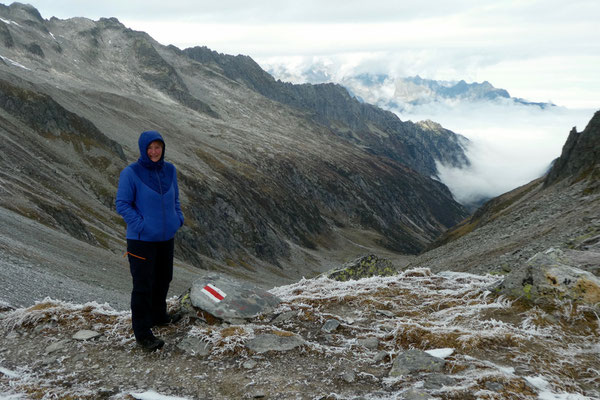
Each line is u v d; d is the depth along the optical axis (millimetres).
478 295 6477
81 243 38500
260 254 115938
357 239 179625
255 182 158875
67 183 74062
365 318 5902
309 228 160625
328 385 4113
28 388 4223
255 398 3961
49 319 5949
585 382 4047
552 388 3861
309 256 138000
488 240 36656
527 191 82000
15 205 42719
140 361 4859
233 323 5758
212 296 6090
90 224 58594
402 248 192750
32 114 90562
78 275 24969
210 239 100875
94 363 4840
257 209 143000
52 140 89188
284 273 113438
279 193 163500
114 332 5586
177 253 76812
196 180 121312
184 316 6023
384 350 4859
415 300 6703
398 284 7504
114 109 164125
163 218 5375
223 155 176000
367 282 7574
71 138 92625
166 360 4852
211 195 119812
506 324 5215
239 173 158250
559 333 4922
